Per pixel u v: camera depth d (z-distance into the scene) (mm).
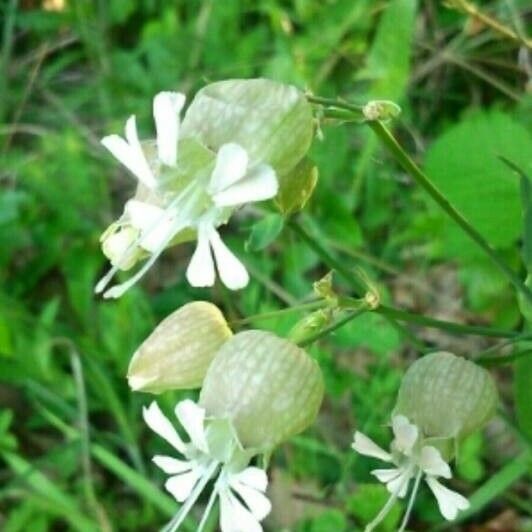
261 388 131
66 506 242
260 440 130
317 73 287
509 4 250
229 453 130
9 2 361
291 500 246
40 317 285
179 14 352
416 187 256
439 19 277
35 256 304
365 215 269
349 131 274
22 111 333
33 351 266
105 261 295
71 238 302
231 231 292
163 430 134
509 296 210
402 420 135
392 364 260
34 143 331
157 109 125
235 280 128
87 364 265
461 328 155
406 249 267
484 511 246
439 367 143
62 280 308
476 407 141
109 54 328
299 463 247
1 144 318
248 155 129
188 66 315
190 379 146
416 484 138
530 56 267
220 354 134
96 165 309
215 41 315
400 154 151
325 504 241
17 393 283
